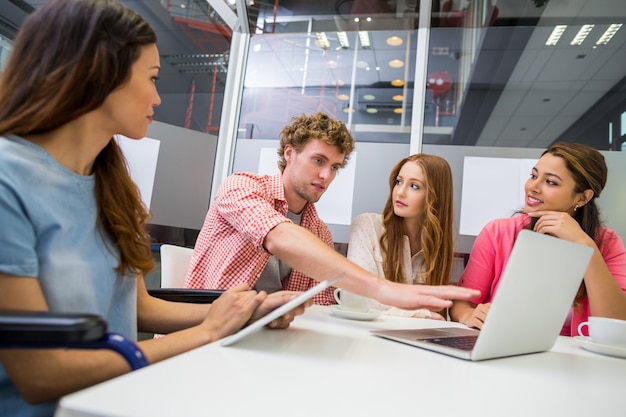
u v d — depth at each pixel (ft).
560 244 2.26
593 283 4.29
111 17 1.99
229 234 4.73
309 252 2.96
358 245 5.53
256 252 4.63
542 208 5.18
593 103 7.03
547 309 2.34
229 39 8.11
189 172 7.43
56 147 2.02
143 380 1.19
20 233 1.67
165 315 2.77
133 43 2.06
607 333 2.80
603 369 2.17
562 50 7.25
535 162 6.75
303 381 1.36
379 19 7.60
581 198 5.15
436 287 2.53
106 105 2.06
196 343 2.09
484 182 6.88
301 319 2.81
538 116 7.05
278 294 2.43
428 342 2.21
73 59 1.88
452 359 2.00
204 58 7.72
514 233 5.17
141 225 2.64
